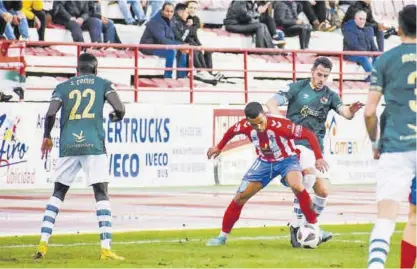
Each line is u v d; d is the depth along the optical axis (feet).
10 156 152.35
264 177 90.89
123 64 194.59
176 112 164.86
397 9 245.45
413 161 63.52
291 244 94.12
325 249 90.33
